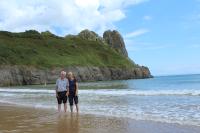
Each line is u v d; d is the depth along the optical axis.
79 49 135.12
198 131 10.87
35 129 11.73
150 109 18.17
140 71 137.75
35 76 88.50
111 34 178.50
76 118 14.88
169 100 23.11
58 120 14.23
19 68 86.69
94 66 115.75
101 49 147.62
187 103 20.69
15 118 15.05
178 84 60.22
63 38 148.25
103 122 13.41
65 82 17.41
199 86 47.75
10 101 26.69
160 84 62.53
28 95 34.19
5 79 81.69
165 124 12.57
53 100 26.66
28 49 109.19
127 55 180.38
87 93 33.47
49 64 99.94
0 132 11.11
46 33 146.62
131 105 20.56
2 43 110.88
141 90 37.59
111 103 22.22
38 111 18.16
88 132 11.01
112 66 124.94
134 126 12.17
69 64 106.31
